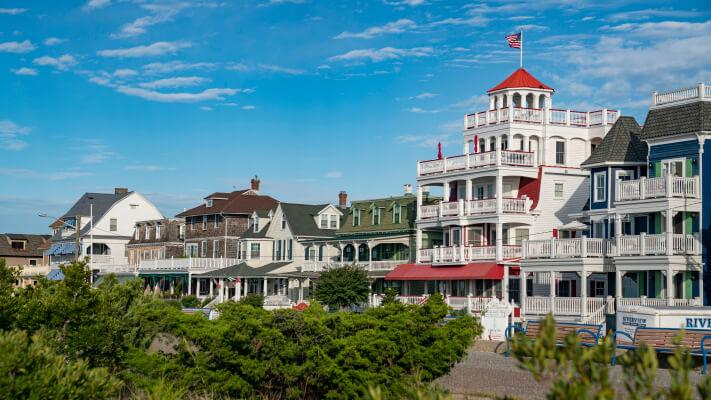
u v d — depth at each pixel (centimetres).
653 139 4866
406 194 7938
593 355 1068
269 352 2538
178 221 10250
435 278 6359
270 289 8456
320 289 6462
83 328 2505
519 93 6425
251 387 2566
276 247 8662
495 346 4166
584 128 6425
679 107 4819
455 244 6600
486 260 6088
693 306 4009
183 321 2653
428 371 2694
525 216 6112
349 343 2573
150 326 2678
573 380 1041
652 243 4594
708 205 4619
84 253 11338
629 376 1096
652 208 4653
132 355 2559
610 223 5150
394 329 2659
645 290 4784
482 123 6600
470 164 6406
